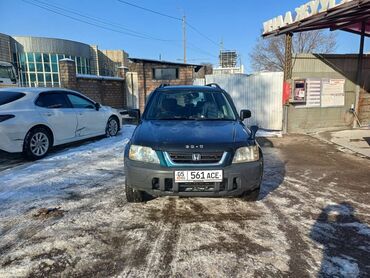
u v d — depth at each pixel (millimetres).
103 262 2664
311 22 7172
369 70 10117
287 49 8922
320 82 9531
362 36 9531
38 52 35188
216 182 3268
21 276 2465
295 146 7699
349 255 2795
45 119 6426
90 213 3631
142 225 3340
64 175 5129
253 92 10836
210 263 2654
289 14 7902
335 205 3939
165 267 2598
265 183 4797
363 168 5703
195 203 3926
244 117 4707
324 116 9828
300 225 3371
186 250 2857
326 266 2621
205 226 3324
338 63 9672
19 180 4859
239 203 3947
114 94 15719
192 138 3447
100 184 4680
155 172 3264
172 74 14852
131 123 11984
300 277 2473
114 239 3043
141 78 14578
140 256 2758
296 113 9453
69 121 7109
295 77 9234
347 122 10219
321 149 7340
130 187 3590
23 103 6188
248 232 3201
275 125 10547
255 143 3627
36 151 6238
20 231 3191
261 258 2730
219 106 4613
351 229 3293
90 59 41375
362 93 10172
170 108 4535
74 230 3217
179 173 3221
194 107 4551
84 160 6160
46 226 3301
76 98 7633
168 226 3320
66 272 2523
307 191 4445
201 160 3268
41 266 2598
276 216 3588
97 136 8359
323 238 3096
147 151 3365
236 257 2746
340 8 6074
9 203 3926
